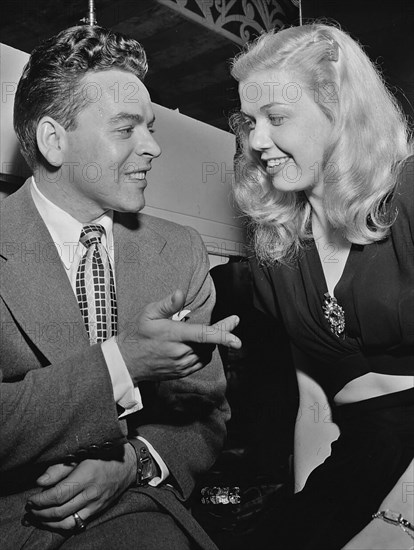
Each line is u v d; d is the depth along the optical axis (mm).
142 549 1181
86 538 1173
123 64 1312
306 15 2375
